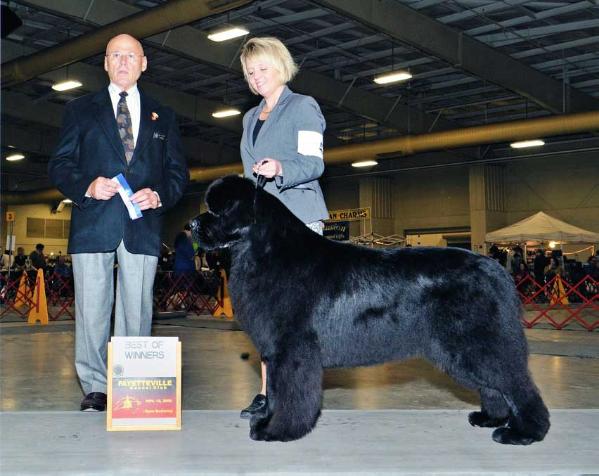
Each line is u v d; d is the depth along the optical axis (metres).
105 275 3.99
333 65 19.48
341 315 3.05
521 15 15.67
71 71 19.42
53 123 23.28
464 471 2.76
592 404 5.09
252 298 3.07
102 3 14.77
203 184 32.78
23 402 5.26
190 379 6.32
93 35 15.07
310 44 18.12
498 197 25.88
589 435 3.33
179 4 13.29
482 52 16.95
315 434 3.35
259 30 17.08
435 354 3.07
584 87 20.94
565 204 24.58
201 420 3.68
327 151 22.89
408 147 20.75
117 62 3.95
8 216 23.08
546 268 19.02
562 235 19.39
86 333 3.97
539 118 18.31
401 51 18.23
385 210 28.53
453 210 26.95
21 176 36.28
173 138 4.22
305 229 3.18
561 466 2.82
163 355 3.53
